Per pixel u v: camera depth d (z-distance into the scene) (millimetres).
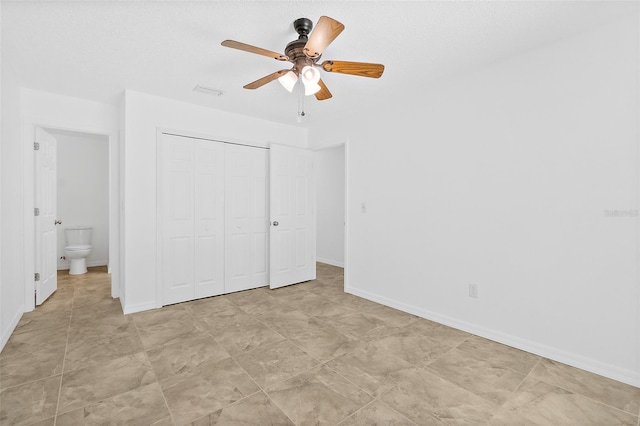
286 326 2803
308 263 4492
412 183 3133
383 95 3205
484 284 2594
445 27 1999
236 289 3904
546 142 2242
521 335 2385
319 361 2184
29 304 3135
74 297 3619
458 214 2760
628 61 1911
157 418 1585
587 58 2057
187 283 3502
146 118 3193
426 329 2754
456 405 1712
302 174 4383
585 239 2090
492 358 2236
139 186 3158
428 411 1662
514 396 1795
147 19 1909
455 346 2426
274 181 4062
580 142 2098
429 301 2996
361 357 2242
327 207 5973
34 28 1996
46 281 3514
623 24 1921
